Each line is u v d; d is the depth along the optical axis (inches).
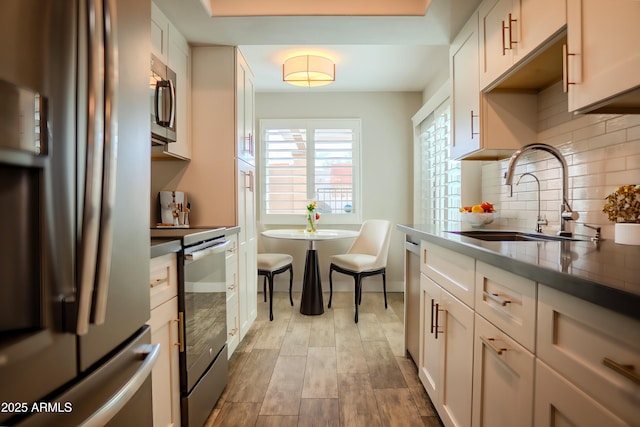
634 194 46.8
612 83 38.4
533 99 73.3
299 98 158.2
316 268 127.0
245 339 103.3
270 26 82.8
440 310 60.4
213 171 93.0
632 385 21.7
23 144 20.8
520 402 35.1
